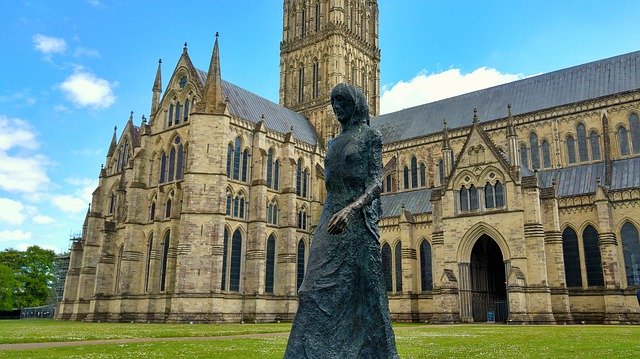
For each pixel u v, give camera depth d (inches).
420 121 4055.1
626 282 2598.4
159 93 3715.6
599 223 2635.3
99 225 4018.2
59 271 5816.9
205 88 3299.7
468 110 3814.0
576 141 3181.6
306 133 4308.6
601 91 3213.6
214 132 3223.4
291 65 4928.6
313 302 424.8
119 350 1095.0
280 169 3737.7
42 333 1800.0
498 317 2933.1
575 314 2669.8
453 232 2849.4
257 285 3260.3
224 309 3097.9
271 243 3565.5
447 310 2736.2
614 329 1951.3
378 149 471.5
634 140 3002.0
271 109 4165.8
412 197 3686.0
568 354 997.2
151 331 1956.2
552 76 3543.3
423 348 1147.9
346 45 4699.8
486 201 2790.4
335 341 415.5
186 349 1118.4
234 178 3390.7
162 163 3496.6
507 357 938.7
